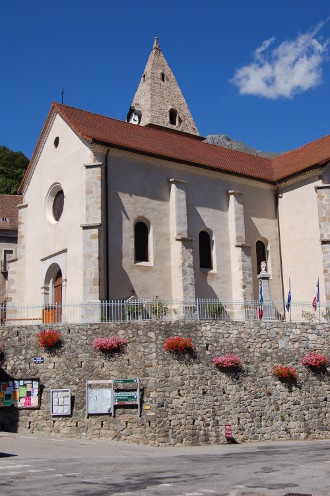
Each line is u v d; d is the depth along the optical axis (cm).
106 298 2950
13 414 2394
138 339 2388
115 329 2412
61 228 3262
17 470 1514
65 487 1261
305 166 3647
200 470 1514
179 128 5216
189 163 3431
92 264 2916
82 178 3127
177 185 3334
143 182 3253
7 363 2441
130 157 3222
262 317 2839
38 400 2381
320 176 3553
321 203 3453
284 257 3762
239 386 2450
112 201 3092
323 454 1866
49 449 1988
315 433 2523
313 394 2569
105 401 2327
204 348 2439
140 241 3216
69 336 2428
